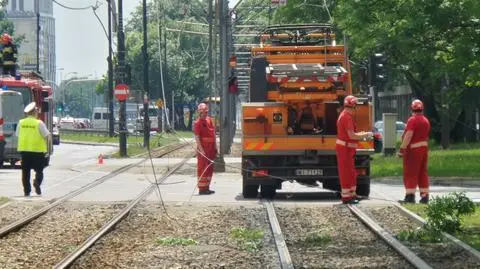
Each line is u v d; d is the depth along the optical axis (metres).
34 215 19.53
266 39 27.05
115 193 26.05
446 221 16.28
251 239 16.19
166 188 28.12
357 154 23.48
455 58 34.94
